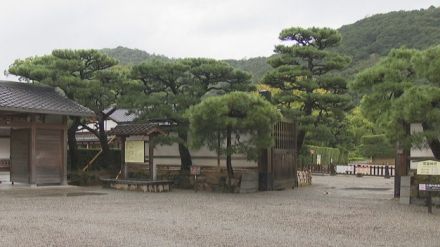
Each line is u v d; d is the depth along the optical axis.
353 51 70.38
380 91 16.75
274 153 24.23
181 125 23.77
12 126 21.23
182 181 23.91
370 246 9.35
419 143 16.08
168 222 12.04
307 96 26.33
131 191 21.55
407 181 17.56
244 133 21.66
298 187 26.50
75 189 21.83
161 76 24.03
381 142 51.88
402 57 17.98
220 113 19.70
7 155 26.45
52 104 21.84
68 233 10.15
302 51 26.75
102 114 26.33
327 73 28.70
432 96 15.02
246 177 22.36
